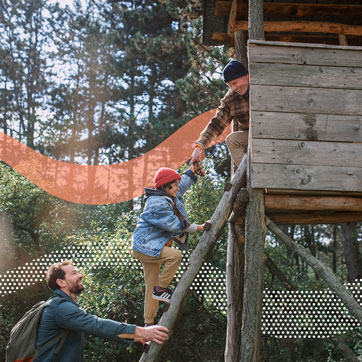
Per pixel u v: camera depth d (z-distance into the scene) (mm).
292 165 3482
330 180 3479
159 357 3340
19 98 29250
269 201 3652
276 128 3531
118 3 28125
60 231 14289
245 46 5430
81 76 27031
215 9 5406
